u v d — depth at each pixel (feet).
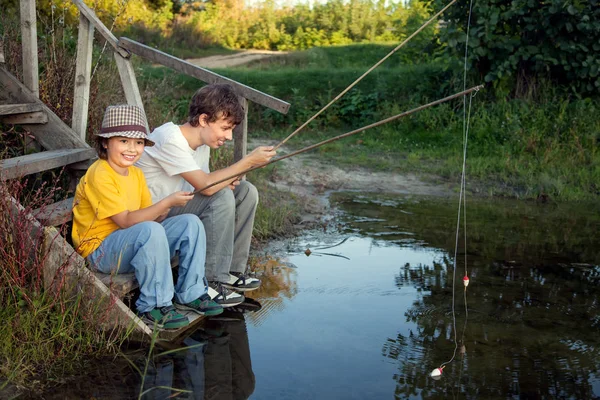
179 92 39.01
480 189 25.63
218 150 20.83
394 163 29.63
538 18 31.89
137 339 11.63
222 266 13.52
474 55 32.91
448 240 18.89
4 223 11.48
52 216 12.46
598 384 10.52
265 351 11.52
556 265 16.74
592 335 12.49
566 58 32.37
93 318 11.37
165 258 11.86
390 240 18.83
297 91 39.11
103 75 20.72
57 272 11.17
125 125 11.64
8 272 11.35
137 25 66.39
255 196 14.26
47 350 10.61
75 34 27.12
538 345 11.98
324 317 13.16
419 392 10.13
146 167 13.09
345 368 10.94
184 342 11.78
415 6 62.85
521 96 33.27
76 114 16.35
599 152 28.86
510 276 15.84
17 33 20.12
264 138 35.27
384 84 38.52
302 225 20.24
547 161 28.32
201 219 13.37
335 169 28.19
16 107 15.17
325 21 90.33
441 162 29.84
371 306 13.82
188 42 72.49
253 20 88.94
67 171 16.12
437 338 12.23
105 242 12.00
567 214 22.18
